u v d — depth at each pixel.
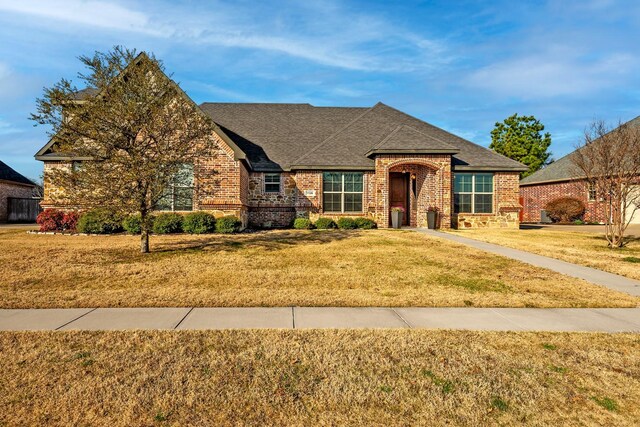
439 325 5.56
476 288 7.76
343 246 12.95
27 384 3.71
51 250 11.62
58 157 16.52
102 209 10.54
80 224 15.91
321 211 19.97
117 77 10.39
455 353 4.56
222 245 13.03
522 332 5.29
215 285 7.74
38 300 6.54
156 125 10.45
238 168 16.97
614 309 6.48
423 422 3.23
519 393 3.69
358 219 19.31
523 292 7.50
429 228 19.19
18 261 9.84
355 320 5.74
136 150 10.35
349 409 3.41
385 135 22.14
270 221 20.73
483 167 20.22
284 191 20.84
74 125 9.98
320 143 22.50
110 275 8.51
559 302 6.82
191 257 10.74
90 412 3.29
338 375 3.99
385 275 8.77
